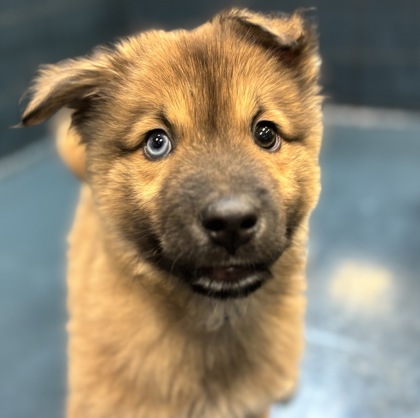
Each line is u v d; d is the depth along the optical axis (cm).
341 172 55
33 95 23
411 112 66
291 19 24
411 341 35
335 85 68
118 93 23
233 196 18
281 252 21
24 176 56
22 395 32
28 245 45
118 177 22
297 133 22
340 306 38
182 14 72
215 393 25
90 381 25
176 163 20
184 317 23
